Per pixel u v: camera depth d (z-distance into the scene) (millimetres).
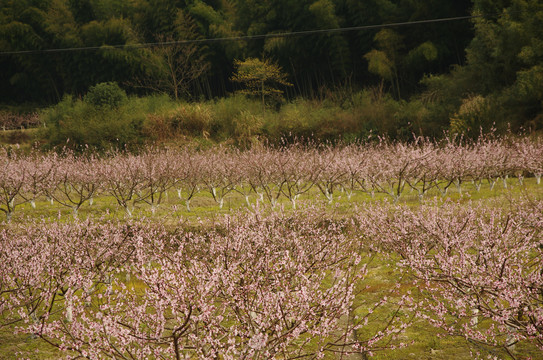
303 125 34438
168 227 11406
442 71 42469
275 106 43188
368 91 38688
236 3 50719
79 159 19422
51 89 50656
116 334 4812
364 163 15344
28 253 7879
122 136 33500
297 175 16219
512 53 28266
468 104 28062
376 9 42844
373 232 9547
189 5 49156
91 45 46594
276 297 5379
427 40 41000
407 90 42719
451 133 24453
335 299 5551
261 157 16562
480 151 15461
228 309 6688
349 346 6547
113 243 8609
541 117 23953
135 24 50594
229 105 37875
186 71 46312
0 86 52344
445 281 6469
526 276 6141
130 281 8664
